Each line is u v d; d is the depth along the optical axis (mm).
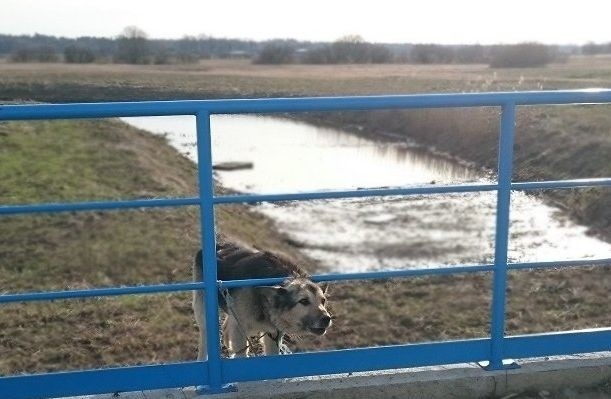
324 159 24797
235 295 4984
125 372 3734
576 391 4062
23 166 19344
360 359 3930
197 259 5602
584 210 14602
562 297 9383
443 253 12844
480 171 19828
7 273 10352
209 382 3814
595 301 9203
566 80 36938
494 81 37719
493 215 15422
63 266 10734
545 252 12422
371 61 90875
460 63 85750
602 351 4207
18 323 8234
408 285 10086
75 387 3699
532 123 20734
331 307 9156
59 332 8016
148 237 12320
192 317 8562
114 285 9945
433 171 20844
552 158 18031
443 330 8375
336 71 70938
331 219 15789
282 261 5176
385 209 16453
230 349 5094
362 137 30234
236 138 30969
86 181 18000
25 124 27125
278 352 5184
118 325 8242
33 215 13375
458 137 24000
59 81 51125
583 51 112875
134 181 18594
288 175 21891
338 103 3484
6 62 87312
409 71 64688
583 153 17469
